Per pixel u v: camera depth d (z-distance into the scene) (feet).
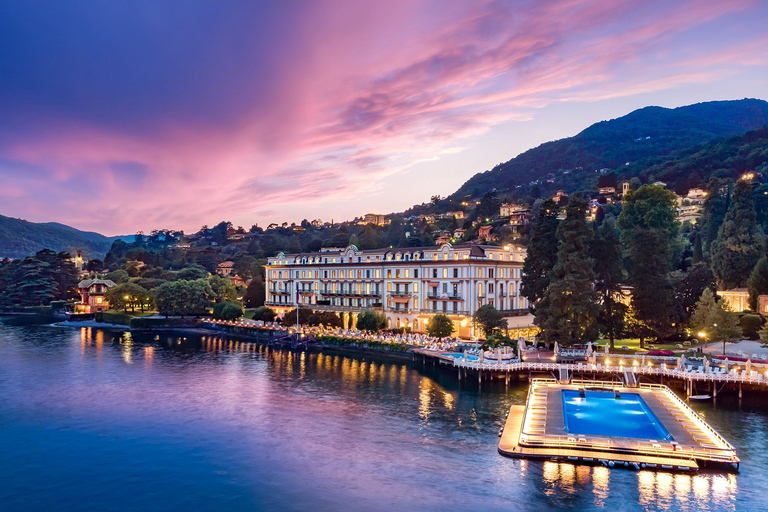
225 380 303.07
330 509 147.02
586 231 331.57
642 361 283.59
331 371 329.11
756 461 176.04
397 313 462.19
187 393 272.10
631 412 220.43
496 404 248.73
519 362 297.94
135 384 293.02
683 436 185.37
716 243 470.39
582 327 318.45
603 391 252.21
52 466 178.50
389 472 170.60
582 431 196.75
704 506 146.82
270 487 161.17
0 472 174.09
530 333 433.89
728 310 338.13
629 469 170.30
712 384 255.29
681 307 363.56
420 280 447.42
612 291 347.56
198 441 200.75
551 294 323.16
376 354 386.52
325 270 535.19
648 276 341.82
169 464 179.42
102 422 224.12
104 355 394.11
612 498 151.23
